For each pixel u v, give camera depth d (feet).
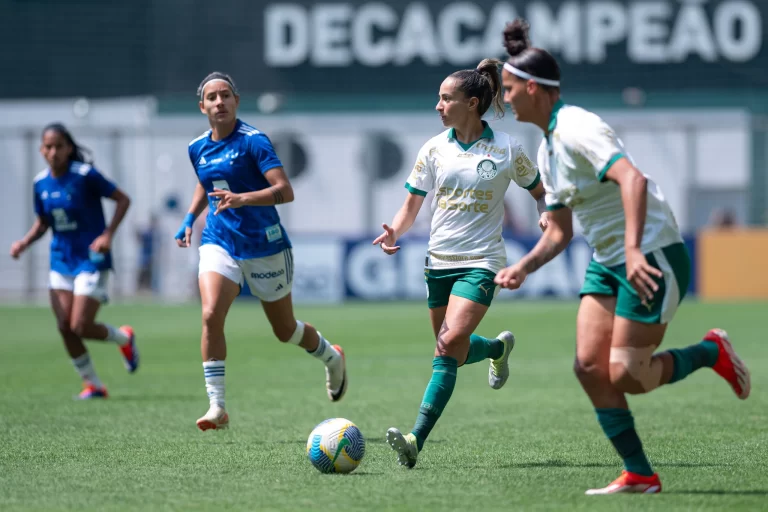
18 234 325.42
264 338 187.62
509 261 284.00
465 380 126.21
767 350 152.46
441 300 73.82
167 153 320.91
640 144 326.65
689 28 355.56
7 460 70.79
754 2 355.15
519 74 57.62
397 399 107.14
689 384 119.75
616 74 356.18
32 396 111.24
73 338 109.70
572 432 83.71
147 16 361.10
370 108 357.61
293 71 360.48
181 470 66.64
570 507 54.03
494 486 60.44
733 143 328.29
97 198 111.04
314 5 360.89
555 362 143.33
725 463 67.67
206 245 82.17
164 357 156.04
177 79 359.66
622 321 56.24
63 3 360.48
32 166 326.44
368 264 285.43
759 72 353.92
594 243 57.62
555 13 357.00
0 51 358.43
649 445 75.66
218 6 361.10
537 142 308.19
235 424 89.51
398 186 340.18
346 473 65.26
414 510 53.88
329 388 91.20
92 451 74.64
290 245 84.48
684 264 56.54
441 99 71.51
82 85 359.87
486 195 71.31
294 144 339.77
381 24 359.25
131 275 315.99
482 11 356.79
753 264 279.49
